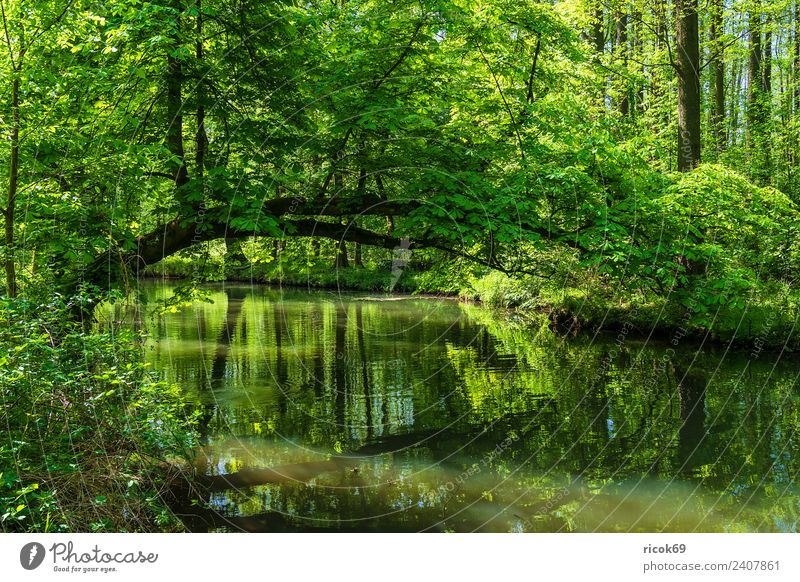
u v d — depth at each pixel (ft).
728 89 75.92
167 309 25.82
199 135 23.84
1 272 17.97
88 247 19.13
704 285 24.44
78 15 16.66
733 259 29.96
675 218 23.50
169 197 23.41
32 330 14.25
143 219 23.61
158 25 18.75
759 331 35.32
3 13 15.84
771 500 17.60
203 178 21.67
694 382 30.48
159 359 37.17
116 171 18.84
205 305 68.44
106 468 13.92
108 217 19.42
